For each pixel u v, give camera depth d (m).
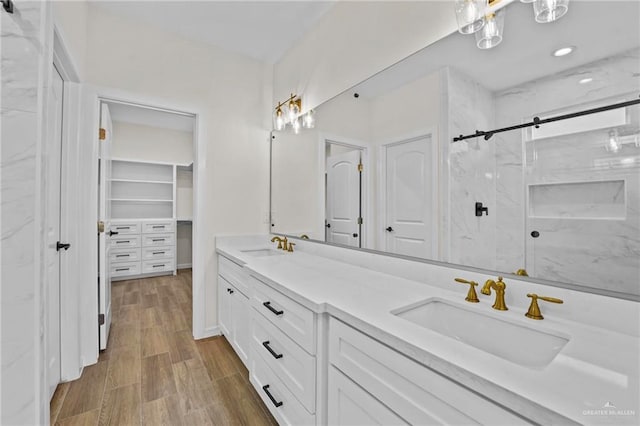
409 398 0.73
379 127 1.58
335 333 1.00
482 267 1.10
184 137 5.06
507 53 1.03
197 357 2.06
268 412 1.51
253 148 2.68
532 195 0.97
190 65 2.37
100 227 2.02
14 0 0.85
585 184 0.85
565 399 0.51
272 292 1.39
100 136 2.07
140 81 2.15
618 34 0.79
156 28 2.23
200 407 1.54
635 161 0.76
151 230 4.45
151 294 3.54
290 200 2.43
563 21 0.89
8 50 0.85
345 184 1.83
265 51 2.59
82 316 1.91
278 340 1.32
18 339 0.88
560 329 0.81
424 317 1.07
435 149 1.29
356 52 1.77
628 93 0.77
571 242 0.88
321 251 2.04
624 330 0.78
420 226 1.35
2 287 0.84
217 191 2.48
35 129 0.92
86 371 1.86
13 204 0.87
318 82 2.13
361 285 1.27
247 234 2.63
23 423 0.89
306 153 2.23
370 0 1.67
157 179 4.88
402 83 1.45
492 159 1.07
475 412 0.60
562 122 0.90
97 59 1.99
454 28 1.22
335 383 1.00
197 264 2.38
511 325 0.90
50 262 1.56
